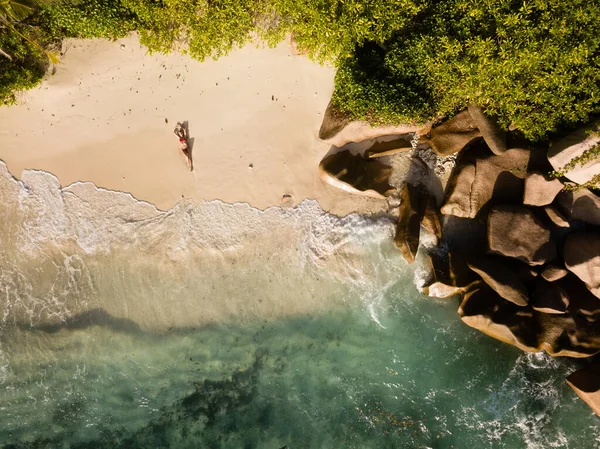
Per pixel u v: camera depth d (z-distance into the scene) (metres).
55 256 13.61
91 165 13.41
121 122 13.29
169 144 13.35
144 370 13.77
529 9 11.16
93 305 13.66
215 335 13.66
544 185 12.41
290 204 13.47
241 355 13.72
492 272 12.59
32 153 13.40
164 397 13.85
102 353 13.73
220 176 13.42
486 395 13.44
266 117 13.30
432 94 12.34
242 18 12.02
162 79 13.15
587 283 12.58
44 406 13.95
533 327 12.69
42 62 12.83
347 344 13.72
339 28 11.57
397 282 13.57
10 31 11.98
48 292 13.67
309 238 13.51
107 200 13.47
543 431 13.27
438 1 12.28
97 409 13.93
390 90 12.06
